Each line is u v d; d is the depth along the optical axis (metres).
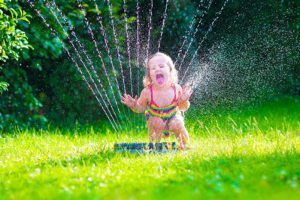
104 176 5.00
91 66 10.66
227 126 9.39
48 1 9.88
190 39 13.68
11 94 9.70
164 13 13.15
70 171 5.31
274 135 7.66
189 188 4.29
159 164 5.52
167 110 7.04
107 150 6.65
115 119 11.13
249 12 13.87
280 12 13.91
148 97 7.07
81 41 10.66
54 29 9.93
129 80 11.76
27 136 8.46
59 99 10.55
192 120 10.45
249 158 5.70
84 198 4.02
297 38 14.03
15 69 9.64
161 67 7.02
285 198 3.68
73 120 10.63
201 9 13.84
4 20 7.82
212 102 12.65
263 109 12.17
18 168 5.70
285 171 4.69
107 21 11.06
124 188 4.46
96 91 10.73
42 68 10.44
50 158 6.28
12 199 4.10
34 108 9.76
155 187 4.42
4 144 7.77
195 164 5.52
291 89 14.16
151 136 7.11
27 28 9.55
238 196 3.82
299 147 6.40
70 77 10.52
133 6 12.59
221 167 5.27
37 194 4.22
